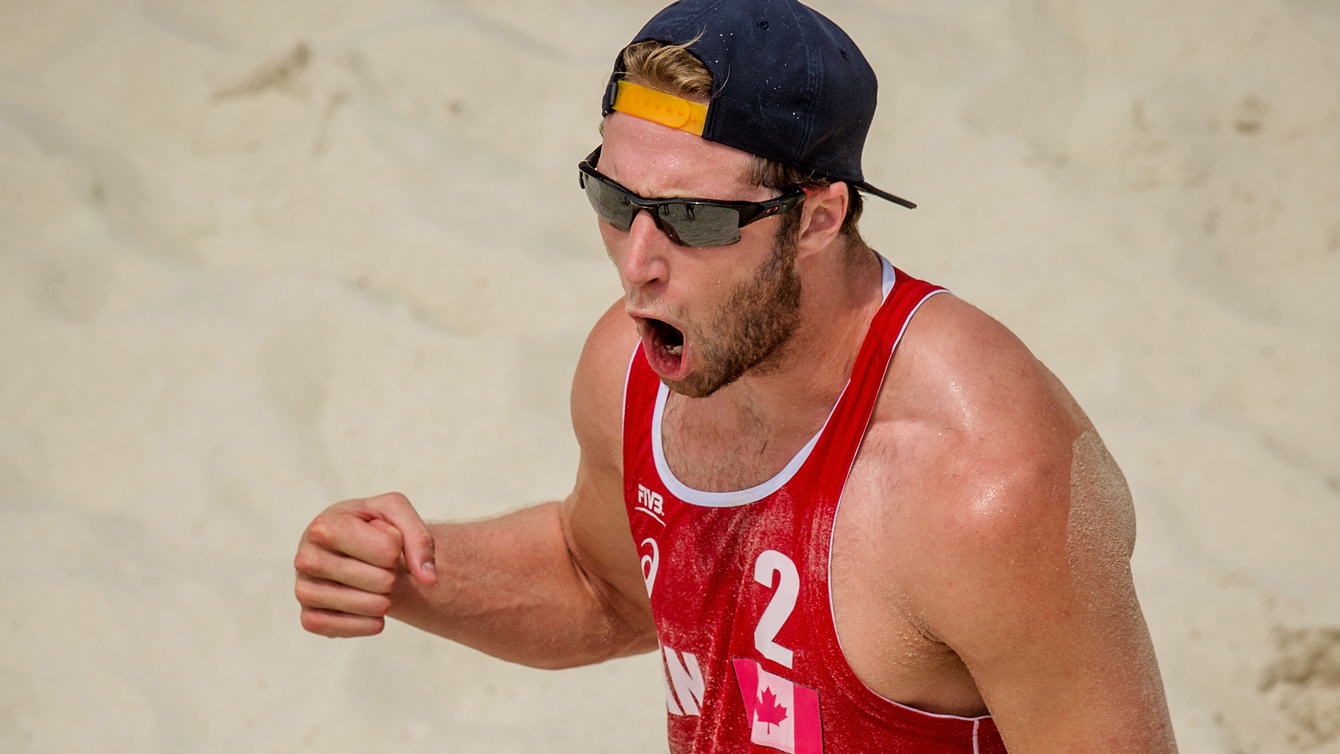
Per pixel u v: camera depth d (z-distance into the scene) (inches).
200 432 494.3
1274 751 399.5
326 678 417.1
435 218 575.8
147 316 533.3
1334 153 601.9
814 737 207.0
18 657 419.5
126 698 408.8
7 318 529.7
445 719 409.7
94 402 506.0
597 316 537.0
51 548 453.4
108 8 676.7
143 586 441.7
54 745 396.8
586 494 258.7
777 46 184.1
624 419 230.1
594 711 413.7
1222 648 412.2
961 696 202.2
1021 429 186.1
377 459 490.3
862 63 197.8
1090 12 676.1
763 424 208.1
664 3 696.4
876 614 195.3
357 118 613.3
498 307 545.3
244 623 432.8
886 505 192.9
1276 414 496.4
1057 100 627.5
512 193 593.0
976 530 181.3
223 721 404.5
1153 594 427.5
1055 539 181.6
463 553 263.0
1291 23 664.4
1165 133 602.9
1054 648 183.9
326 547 241.8
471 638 266.7
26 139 598.2
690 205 181.6
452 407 503.2
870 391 198.2
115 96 629.9
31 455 488.1
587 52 663.1
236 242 575.8
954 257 560.1
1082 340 524.1
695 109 182.2
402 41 650.2
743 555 211.0
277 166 601.9
